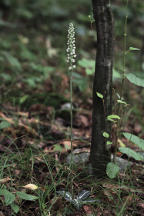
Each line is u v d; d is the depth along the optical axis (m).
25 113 4.39
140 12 8.64
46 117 4.56
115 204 2.87
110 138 3.07
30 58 6.49
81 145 3.84
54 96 4.98
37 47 7.24
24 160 3.38
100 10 2.81
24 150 3.62
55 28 8.37
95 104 3.01
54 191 2.99
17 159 3.33
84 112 4.84
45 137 3.98
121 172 3.30
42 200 2.80
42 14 8.75
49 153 3.61
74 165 3.31
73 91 5.50
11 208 2.73
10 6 8.96
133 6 8.59
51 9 8.85
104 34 2.85
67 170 3.20
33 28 8.36
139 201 2.94
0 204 2.80
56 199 2.81
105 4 2.80
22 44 7.00
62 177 3.19
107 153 3.11
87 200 2.87
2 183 2.92
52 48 7.36
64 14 8.86
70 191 3.01
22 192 2.71
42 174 3.21
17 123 4.05
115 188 3.01
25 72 5.97
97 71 2.94
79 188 3.05
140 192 3.02
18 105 4.73
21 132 3.95
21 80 5.54
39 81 5.41
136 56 6.88
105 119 3.01
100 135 3.05
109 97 2.98
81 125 4.52
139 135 4.39
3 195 2.86
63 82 5.58
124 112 3.51
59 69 6.23
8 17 8.63
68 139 3.88
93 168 3.16
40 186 3.02
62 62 6.50
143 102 5.45
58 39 7.83
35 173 3.25
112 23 2.87
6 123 3.62
